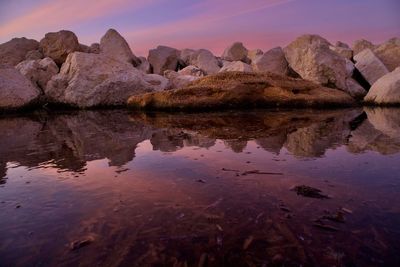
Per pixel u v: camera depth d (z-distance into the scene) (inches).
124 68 601.0
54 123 349.4
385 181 114.5
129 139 221.8
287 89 457.1
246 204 95.6
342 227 80.7
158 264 67.9
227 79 469.4
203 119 339.0
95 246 75.7
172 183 117.3
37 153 184.7
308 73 581.9
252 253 70.6
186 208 94.1
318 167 134.3
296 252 70.5
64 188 117.3
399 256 68.3
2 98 479.8
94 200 103.7
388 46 668.7
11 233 84.1
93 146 199.9
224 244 74.2
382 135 215.2
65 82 559.2
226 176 124.0
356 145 180.7
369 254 69.2
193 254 70.9
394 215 86.8
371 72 589.3
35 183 125.1
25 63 662.5
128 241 77.0
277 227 81.1
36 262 70.7
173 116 382.6
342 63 562.3
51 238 80.6
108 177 128.9
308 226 81.4
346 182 114.0
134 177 127.0
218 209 92.6
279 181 116.3
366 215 87.0
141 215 90.5
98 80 556.7
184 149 179.8
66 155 176.1
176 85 654.5
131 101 489.7
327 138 205.0
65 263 69.8
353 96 553.6
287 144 186.4
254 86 449.4
